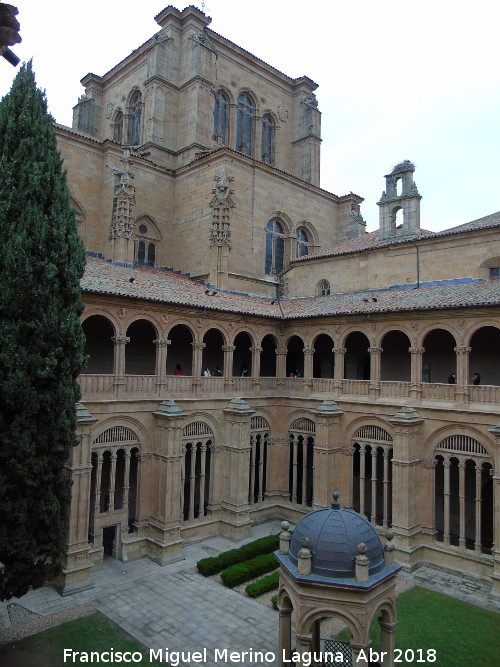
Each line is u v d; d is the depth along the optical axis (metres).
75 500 23.23
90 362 32.41
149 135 44.03
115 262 36.09
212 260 38.62
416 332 29.55
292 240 46.03
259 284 42.53
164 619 21.12
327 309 34.31
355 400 31.70
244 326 33.84
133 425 27.67
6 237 19.12
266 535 31.28
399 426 28.17
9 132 19.94
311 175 52.47
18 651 18.56
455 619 21.66
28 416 18.75
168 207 43.31
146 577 25.00
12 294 18.56
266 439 35.31
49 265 19.33
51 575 19.52
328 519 14.20
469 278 33.09
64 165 38.09
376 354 31.25
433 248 35.00
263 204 43.34
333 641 16.50
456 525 32.22
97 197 39.81
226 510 31.09
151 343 35.50
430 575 26.41
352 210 50.69
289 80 53.97
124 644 19.22
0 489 18.14
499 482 24.58
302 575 13.45
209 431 31.39
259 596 23.36
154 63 44.34
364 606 13.01
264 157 52.34
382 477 35.31
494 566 24.36
